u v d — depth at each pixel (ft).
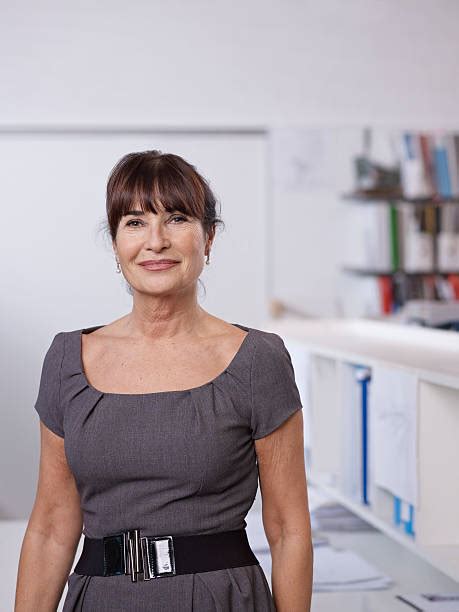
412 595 10.64
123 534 5.99
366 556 12.41
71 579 6.17
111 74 20.42
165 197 6.04
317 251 20.88
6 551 13.33
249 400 6.07
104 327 6.59
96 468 5.96
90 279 20.38
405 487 10.34
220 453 5.94
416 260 20.88
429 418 9.99
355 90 21.07
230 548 6.05
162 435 5.90
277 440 6.19
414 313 16.44
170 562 5.91
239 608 5.92
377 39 21.08
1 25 20.10
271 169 20.80
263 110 20.85
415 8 21.13
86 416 6.03
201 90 20.68
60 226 20.30
